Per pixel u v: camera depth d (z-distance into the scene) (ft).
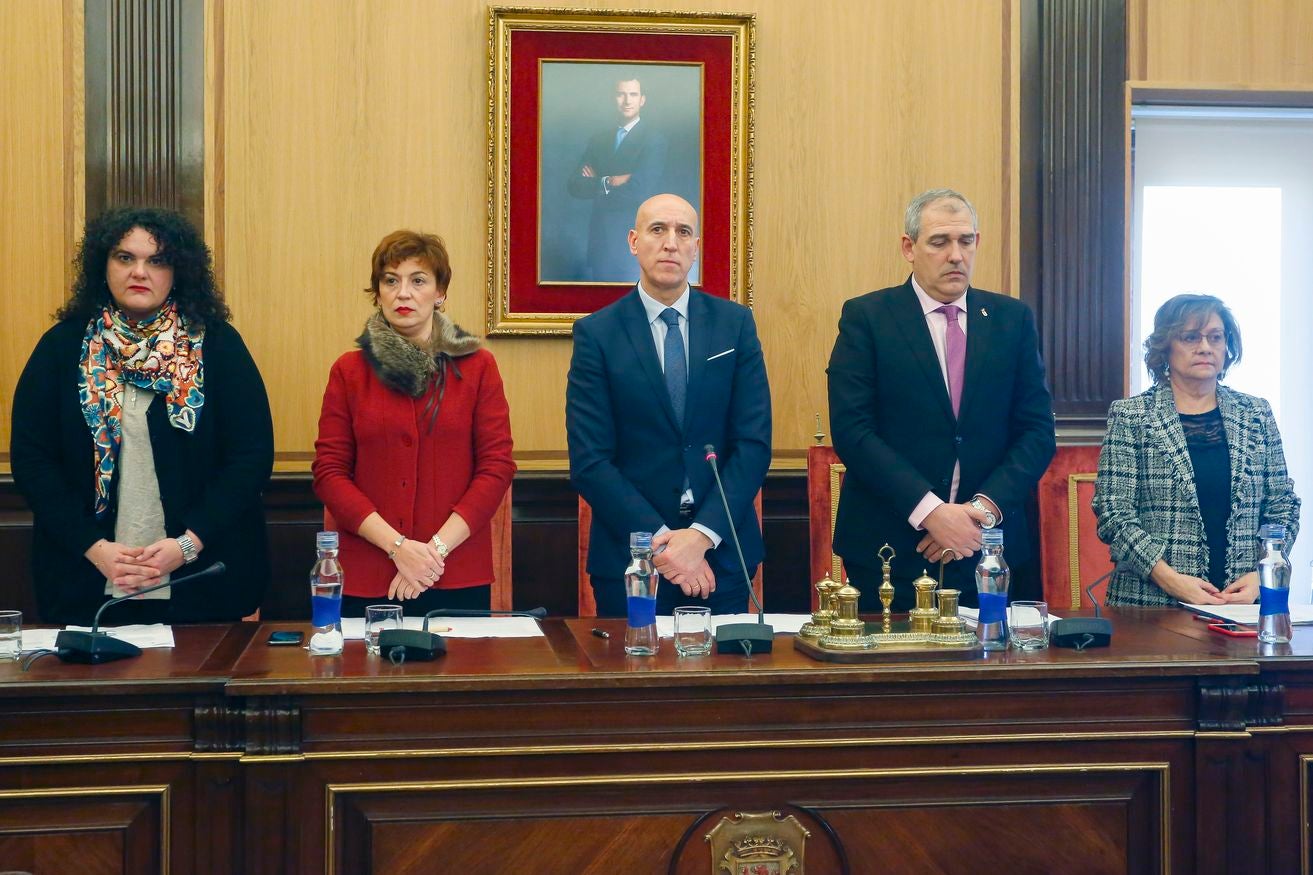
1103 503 10.41
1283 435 14.60
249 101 12.60
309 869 6.84
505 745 6.95
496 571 12.03
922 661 7.34
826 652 7.32
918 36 13.32
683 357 9.89
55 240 12.40
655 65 12.96
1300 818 7.53
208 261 10.13
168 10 12.48
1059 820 7.34
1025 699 7.32
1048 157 13.43
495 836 6.95
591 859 7.02
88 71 12.40
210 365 9.82
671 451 9.70
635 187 12.98
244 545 9.78
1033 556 12.96
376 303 10.11
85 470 9.57
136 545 9.59
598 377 9.76
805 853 7.16
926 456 9.88
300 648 7.77
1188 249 14.44
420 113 12.81
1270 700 7.51
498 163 12.79
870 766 7.20
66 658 7.32
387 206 12.79
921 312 10.11
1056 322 13.44
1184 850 7.45
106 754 6.84
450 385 9.82
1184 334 10.23
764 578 13.20
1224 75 13.65
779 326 13.24
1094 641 7.86
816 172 13.23
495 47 12.75
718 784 7.08
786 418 13.26
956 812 7.27
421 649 7.27
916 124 13.33
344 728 6.88
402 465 9.59
